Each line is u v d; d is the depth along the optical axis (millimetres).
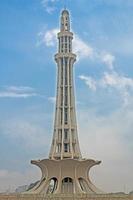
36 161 148750
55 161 145750
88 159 146625
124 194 123812
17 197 125500
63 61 163500
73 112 159500
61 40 165750
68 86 161250
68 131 156125
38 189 145500
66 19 169125
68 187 146750
